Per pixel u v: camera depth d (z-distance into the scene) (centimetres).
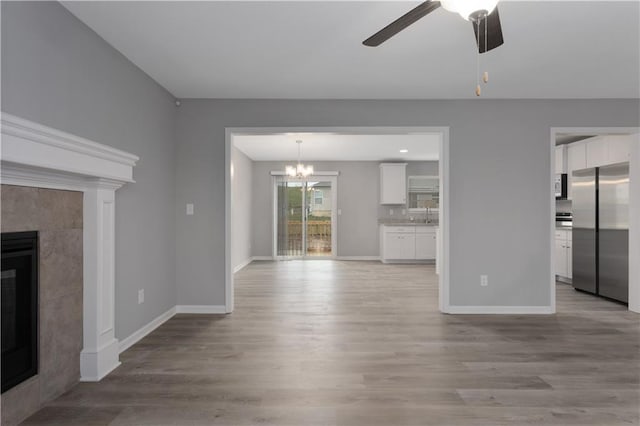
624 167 433
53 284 214
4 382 182
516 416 197
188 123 401
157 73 330
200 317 385
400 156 809
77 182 230
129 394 221
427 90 376
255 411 202
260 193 871
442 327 351
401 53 291
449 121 403
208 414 199
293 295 487
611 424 190
